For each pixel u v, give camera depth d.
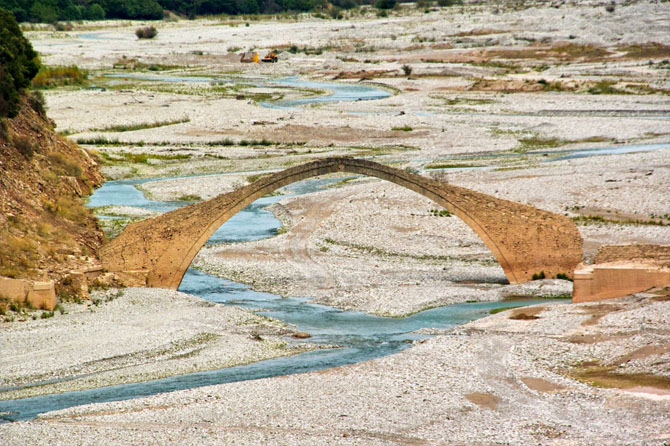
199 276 73.81
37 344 53.28
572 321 56.09
